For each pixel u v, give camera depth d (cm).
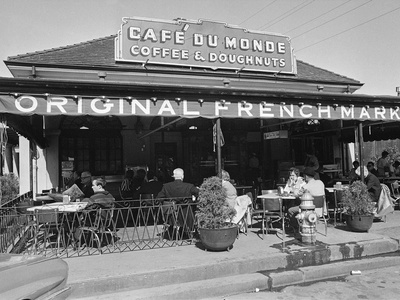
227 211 633
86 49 1169
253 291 535
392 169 1376
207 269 548
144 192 899
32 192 1087
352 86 1359
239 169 1384
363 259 652
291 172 868
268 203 725
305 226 668
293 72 1241
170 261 572
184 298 499
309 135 1491
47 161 1163
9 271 282
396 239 714
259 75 1173
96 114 629
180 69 1073
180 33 1086
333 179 1304
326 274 593
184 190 709
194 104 701
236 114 738
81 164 1195
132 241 694
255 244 679
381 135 1414
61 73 986
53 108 603
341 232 774
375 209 833
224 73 1123
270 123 1352
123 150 1239
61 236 739
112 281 499
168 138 1302
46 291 306
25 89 588
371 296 498
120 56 1026
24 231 692
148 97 664
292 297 503
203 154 1324
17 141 1462
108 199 681
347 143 1545
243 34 1172
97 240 635
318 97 810
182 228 727
